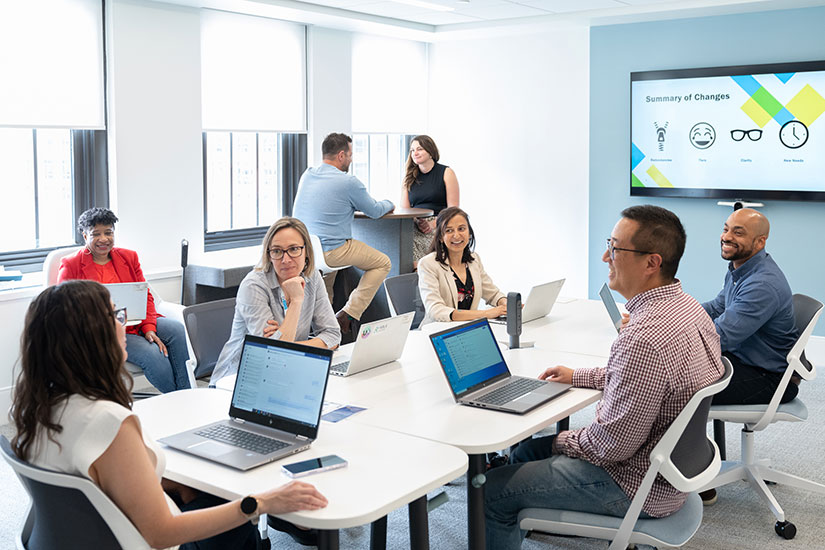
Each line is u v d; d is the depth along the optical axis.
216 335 3.65
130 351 4.18
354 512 1.84
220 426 2.41
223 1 5.46
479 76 7.50
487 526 2.53
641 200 6.68
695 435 2.33
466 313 3.99
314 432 2.25
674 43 6.36
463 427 2.42
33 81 4.91
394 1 5.88
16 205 5.07
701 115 6.23
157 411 2.61
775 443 4.32
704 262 6.44
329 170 5.33
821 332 5.94
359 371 3.06
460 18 6.67
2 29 4.75
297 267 3.38
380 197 7.78
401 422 2.47
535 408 2.59
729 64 6.14
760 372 3.41
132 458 1.76
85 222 4.34
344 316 5.35
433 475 2.05
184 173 5.70
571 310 4.23
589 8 6.14
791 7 5.81
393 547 3.18
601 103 6.75
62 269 4.35
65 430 1.77
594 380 2.82
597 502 2.38
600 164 6.82
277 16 6.15
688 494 2.55
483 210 7.66
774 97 5.91
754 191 6.09
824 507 3.55
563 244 7.23
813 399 5.11
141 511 1.76
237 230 6.42
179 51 5.58
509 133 7.40
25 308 4.75
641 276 2.45
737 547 3.18
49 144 5.16
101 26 5.20
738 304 3.41
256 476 2.06
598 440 2.35
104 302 1.83
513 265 7.55
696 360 2.33
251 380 2.45
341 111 6.93
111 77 5.24
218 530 1.83
